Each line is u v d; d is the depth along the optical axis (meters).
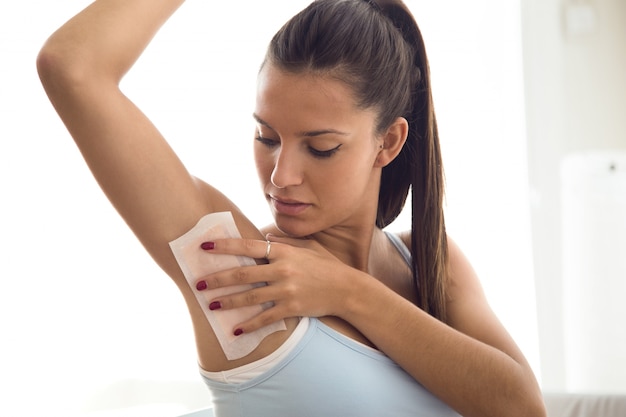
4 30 1.83
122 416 1.99
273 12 2.32
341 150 1.08
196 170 2.24
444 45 2.91
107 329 2.05
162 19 1.03
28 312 1.90
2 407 1.86
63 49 0.93
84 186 1.98
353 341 1.12
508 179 3.06
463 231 2.98
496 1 3.01
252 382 1.08
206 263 1.06
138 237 1.05
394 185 1.36
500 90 3.04
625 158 3.31
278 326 1.08
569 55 3.31
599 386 3.31
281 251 1.07
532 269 3.10
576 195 3.30
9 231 1.86
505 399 1.16
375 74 1.10
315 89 1.05
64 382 1.96
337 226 1.24
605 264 3.30
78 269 1.98
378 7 1.20
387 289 1.14
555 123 3.29
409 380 1.16
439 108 2.92
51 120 1.91
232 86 2.28
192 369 2.19
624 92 3.45
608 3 3.40
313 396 1.08
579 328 3.30
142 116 0.99
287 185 1.08
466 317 1.33
